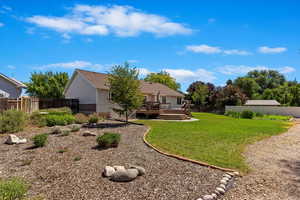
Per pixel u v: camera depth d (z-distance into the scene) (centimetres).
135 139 857
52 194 400
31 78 3212
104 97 2008
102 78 2214
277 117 2572
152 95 2475
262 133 1151
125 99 1312
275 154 726
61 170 519
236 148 771
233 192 427
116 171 475
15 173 511
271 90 5288
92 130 1051
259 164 607
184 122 1609
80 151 672
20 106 1498
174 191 409
